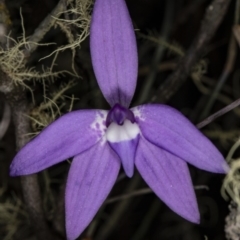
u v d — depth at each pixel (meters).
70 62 0.22
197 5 0.23
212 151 0.16
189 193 0.17
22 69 0.18
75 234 0.17
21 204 0.23
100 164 0.17
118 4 0.16
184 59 0.20
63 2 0.17
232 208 0.19
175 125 0.16
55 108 0.20
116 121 0.17
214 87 0.22
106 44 0.16
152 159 0.17
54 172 0.23
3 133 0.21
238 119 0.23
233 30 0.20
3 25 0.17
